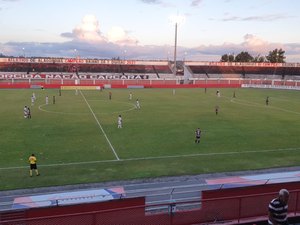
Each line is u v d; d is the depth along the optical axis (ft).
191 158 89.15
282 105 197.16
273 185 51.80
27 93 247.70
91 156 89.51
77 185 69.05
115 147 98.89
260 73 444.14
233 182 61.72
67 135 113.09
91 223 36.63
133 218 38.32
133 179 72.95
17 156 88.28
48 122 135.44
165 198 61.77
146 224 38.83
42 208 43.47
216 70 443.73
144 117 151.12
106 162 84.74
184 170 79.36
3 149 94.68
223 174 76.95
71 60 425.69
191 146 101.14
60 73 398.21
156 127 128.88
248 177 65.31
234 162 86.07
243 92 279.28
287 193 28.07
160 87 320.91
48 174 75.25
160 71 444.96
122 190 60.59
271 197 42.50
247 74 443.32
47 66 415.44
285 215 28.04
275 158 89.97
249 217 41.45
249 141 107.96
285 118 151.94
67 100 210.18
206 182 68.28
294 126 133.39
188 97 237.66
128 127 128.16
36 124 130.93
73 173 76.23
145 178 73.67
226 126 131.95
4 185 68.39
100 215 36.96
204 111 171.01
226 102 209.97
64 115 152.97
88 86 293.23
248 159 88.79
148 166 82.07
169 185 69.41
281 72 435.94
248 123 138.72
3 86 284.41
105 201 45.75
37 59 417.08
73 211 44.42
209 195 49.26
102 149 96.43
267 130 125.18
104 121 139.85
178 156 90.79
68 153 91.81
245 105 196.24
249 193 50.62
